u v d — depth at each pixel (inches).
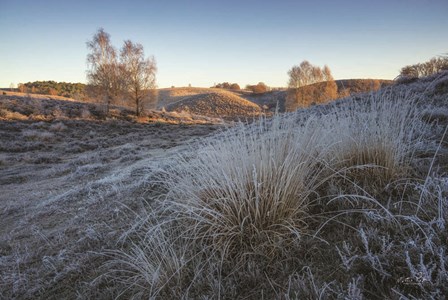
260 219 92.6
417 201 86.7
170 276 88.9
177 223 118.2
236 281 79.9
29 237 177.2
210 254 94.3
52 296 106.8
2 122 1042.1
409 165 110.0
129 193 198.8
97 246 132.4
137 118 1503.4
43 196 315.3
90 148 830.5
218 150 119.6
